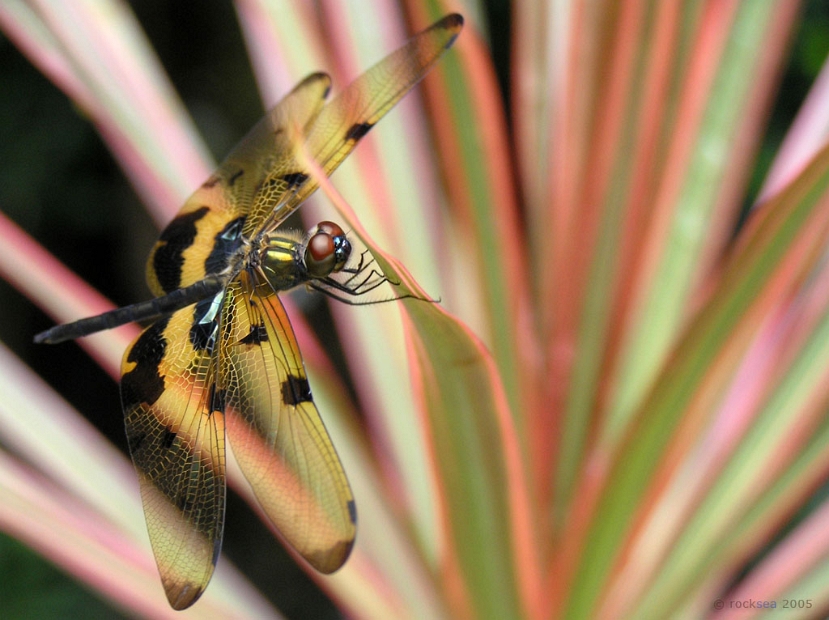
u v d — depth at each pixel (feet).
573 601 0.95
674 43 0.94
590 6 0.95
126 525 0.98
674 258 0.98
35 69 1.52
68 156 1.58
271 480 0.92
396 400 1.00
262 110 1.65
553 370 0.97
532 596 0.94
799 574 0.96
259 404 0.94
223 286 0.98
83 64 0.99
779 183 0.99
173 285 0.99
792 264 0.91
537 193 0.98
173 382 0.96
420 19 0.94
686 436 0.94
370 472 0.99
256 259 0.97
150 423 0.96
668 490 0.98
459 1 0.94
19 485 0.96
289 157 0.96
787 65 1.34
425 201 1.01
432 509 1.00
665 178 0.96
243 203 0.98
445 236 1.01
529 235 0.99
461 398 0.90
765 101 0.97
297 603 1.73
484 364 0.89
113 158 1.66
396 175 1.01
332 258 0.97
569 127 0.96
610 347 0.97
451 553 0.94
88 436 0.99
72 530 0.95
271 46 1.00
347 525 0.90
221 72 1.69
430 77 0.94
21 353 1.89
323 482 0.91
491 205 0.95
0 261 0.98
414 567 0.99
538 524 0.96
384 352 1.00
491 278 0.95
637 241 0.96
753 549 0.96
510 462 0.91
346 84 1.00
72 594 1.34
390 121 1.01
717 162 0.98
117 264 1.86
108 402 1.95
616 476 0.94
